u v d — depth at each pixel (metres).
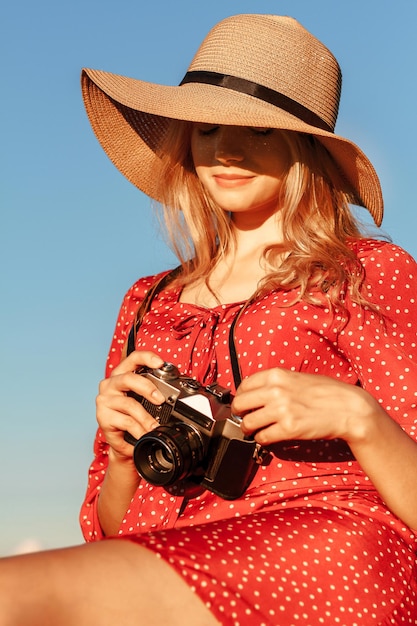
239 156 3.65
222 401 3.25
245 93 3.72
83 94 4.27
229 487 3.16
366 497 3.16
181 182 4.11
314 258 3.48
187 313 3.73
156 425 3.28
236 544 2.70
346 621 2.74
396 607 2.88
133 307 4.08
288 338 3.37
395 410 3.32
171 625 2.46
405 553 3.05
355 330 3.37
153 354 3.34
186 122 4.09
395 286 3.48
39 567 2.36
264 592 2.63
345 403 2.99
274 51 3.77
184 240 4.09
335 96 3.91
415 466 3.05
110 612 2.39
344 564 2.84
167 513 3.32
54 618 2.32
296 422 2.95
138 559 2.50
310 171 3.75
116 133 4.41
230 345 3.42
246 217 3.86
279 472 3.20
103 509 3.67
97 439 3.83
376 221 3.96
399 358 3.35
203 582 2.52
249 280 3.75
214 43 3.87
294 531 2.85
